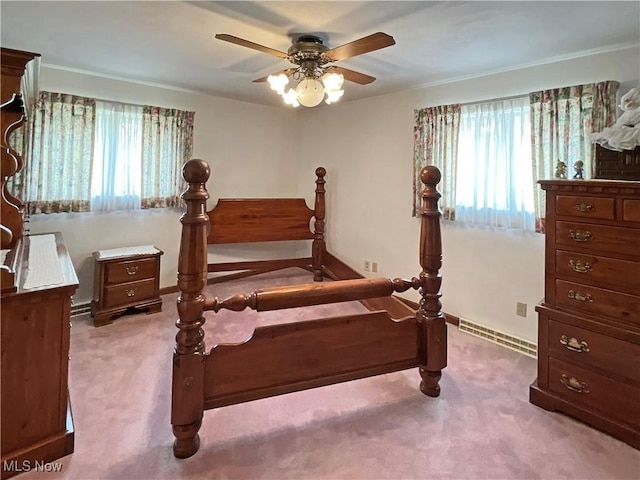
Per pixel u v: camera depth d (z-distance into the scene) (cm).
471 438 200
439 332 236
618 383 199
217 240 449
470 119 335
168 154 408
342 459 184
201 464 180
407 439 199
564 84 279
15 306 168
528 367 279
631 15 209
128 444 192
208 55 294
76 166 346
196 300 184
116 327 336
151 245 409
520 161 304
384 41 200
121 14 219
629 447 193
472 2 197
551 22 219
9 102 203
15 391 170
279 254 541
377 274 443
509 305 320
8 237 217
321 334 212
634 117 203
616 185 194
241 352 195
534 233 300
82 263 365
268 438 199
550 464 182
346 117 470
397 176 412
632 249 193
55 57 302
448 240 362
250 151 496
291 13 213
